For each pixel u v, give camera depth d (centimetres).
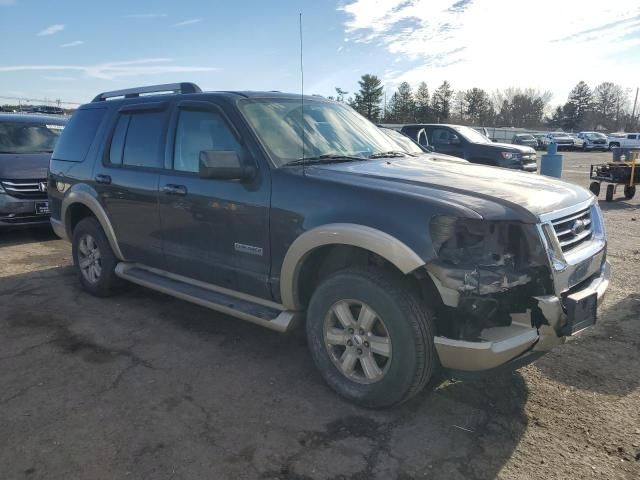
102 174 488
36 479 261
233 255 379
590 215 339
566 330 287
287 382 357
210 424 307
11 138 865
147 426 305
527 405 326
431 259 279
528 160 1334
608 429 300
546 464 271
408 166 377
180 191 407
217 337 433
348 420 311
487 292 272
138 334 439
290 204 338
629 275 587
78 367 380
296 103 429
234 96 401
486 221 276
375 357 318
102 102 528
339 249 342
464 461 274
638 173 1226
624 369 369
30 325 459
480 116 9200
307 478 262
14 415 317
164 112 441
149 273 473
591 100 10194
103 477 262
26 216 783
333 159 380
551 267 282
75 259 549
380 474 264
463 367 286
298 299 353
